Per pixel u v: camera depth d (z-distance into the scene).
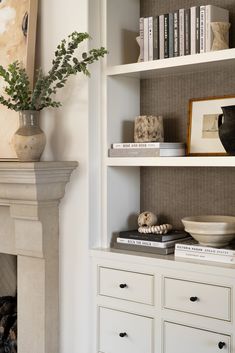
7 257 3.17
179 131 2.57
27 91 2.44
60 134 2.56
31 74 2.56
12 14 2.68
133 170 2.69
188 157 2.23
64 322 2.59
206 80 2.47
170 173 2.62
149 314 2.31
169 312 2.25
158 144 2.34
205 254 2.23
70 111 2.52
